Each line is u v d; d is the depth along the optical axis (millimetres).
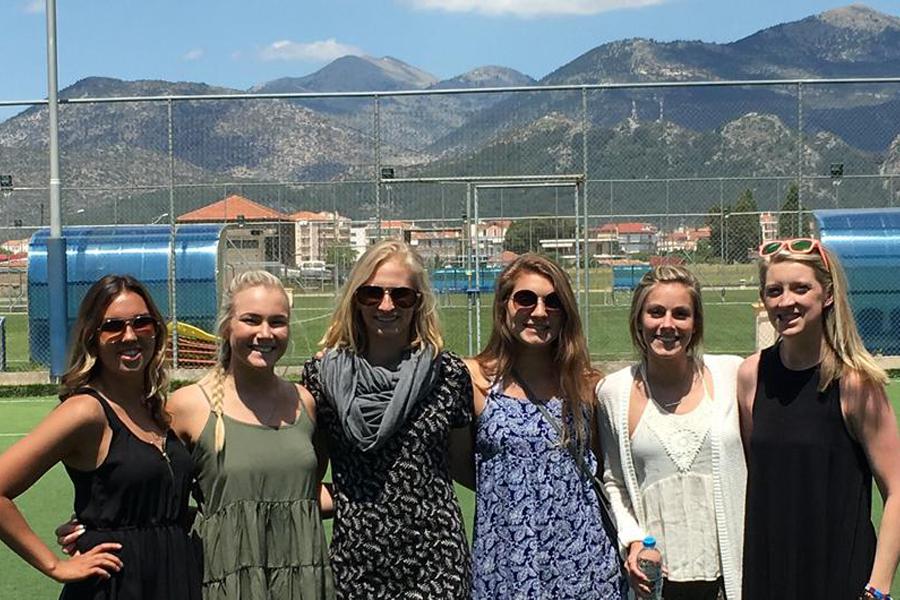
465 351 18516
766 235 19953
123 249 18188
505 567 4086
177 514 3752
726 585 4035
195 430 3918
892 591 6176
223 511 3859
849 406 3719
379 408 4000
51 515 8461
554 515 4113
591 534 4148
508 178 17656
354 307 4152
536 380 4301
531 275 4219
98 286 3771
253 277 4020
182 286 18062
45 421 3641
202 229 18656
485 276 19781
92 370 3770
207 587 3811
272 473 3885
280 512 3885
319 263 19578
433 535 3988
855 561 3693
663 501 4113
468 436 4324
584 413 4258
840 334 3746
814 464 3736
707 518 4082
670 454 4105
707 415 4102
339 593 3988
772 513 3797
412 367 4062
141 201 20125
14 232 22516
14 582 6664
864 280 17562
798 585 3746
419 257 4215
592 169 19641
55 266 16219
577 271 17578
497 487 4148
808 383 3807
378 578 3967
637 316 4191
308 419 4047
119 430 3682
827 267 3785
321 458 4238
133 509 3652
